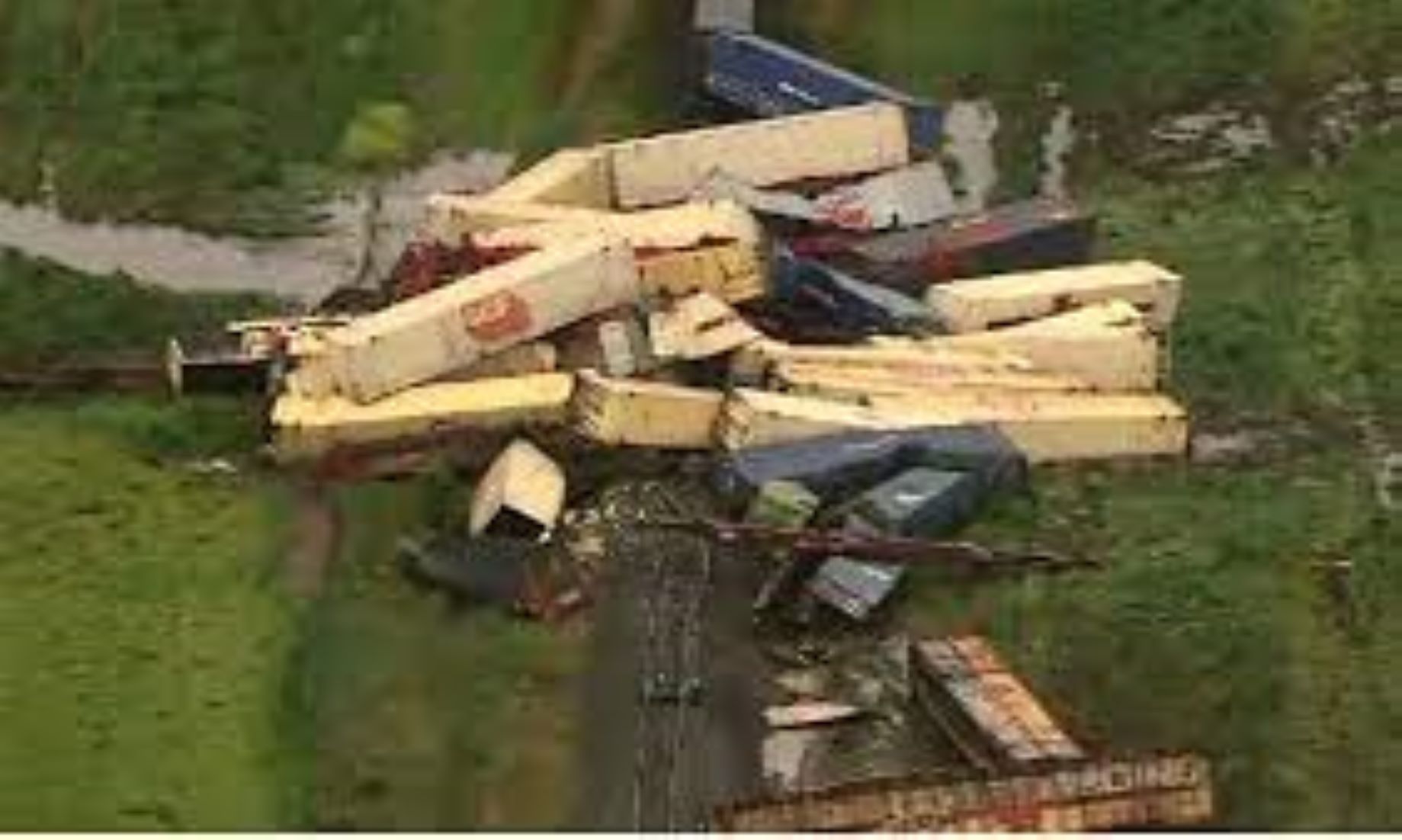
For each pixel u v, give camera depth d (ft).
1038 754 647.15
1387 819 655.76
